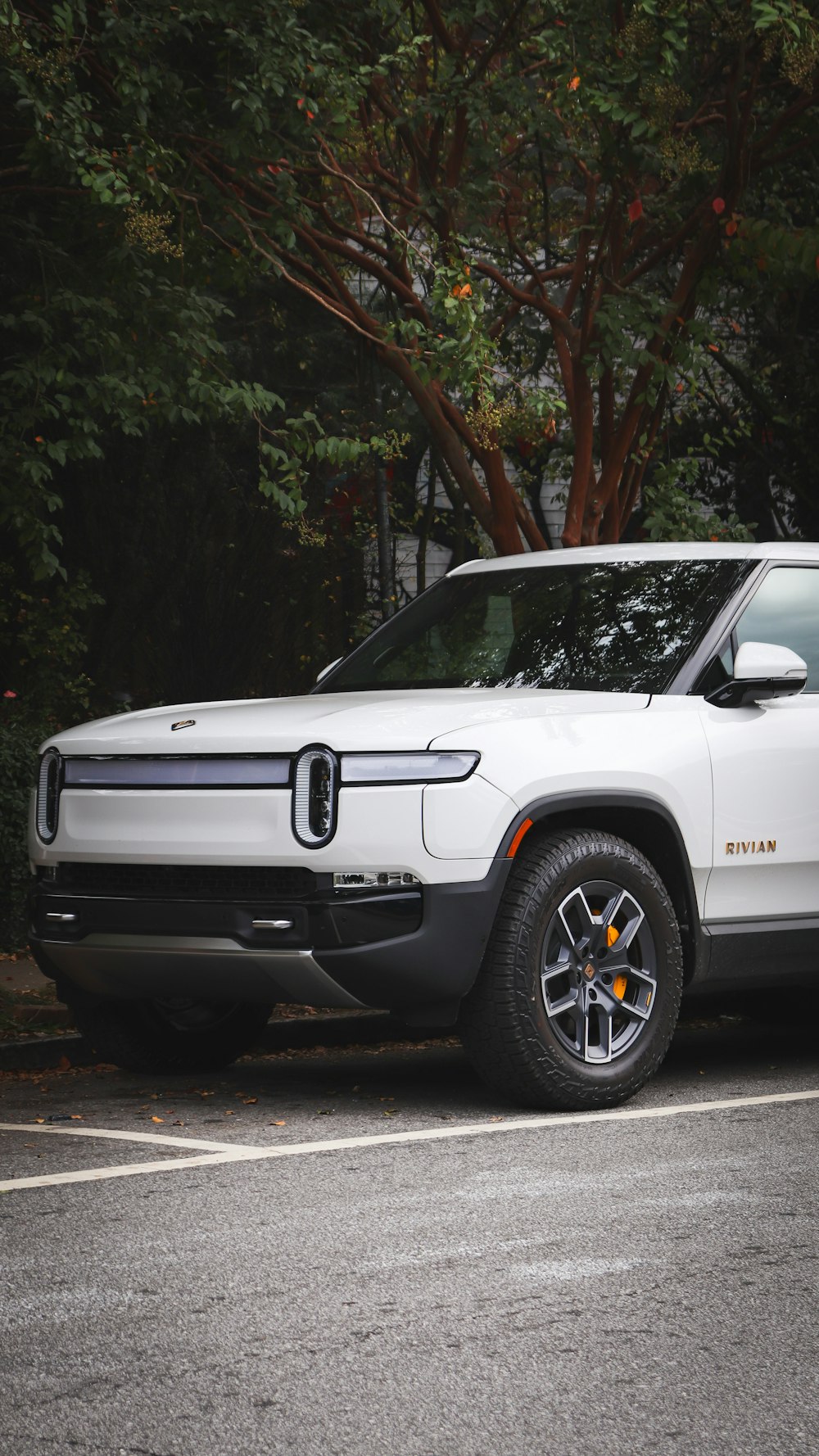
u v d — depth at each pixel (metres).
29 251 11.91
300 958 5.90
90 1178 5.29
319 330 15.78
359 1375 3.66
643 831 6.57
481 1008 6.03
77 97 9.15
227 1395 3.56
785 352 16.50
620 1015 6.37
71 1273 4.34
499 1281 4.26
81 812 6.45
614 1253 4.48
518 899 6.02
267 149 10.70
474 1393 3.56
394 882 5.88
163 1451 3.30
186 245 11.35
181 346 10.25
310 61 10.00
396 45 11.80
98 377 10.06
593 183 12.30
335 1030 8.32
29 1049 7.62
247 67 10.27
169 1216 4.85
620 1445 3.32
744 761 6.67
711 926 6.69
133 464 14.96
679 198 12.13
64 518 14.83
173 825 6.18
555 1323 3.96
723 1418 3.44
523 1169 5.37
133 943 6.27
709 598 7.02
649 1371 3.68
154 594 15.38
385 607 16.42
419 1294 4.16
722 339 15.24
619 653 6.92
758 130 12.53
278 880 6.03
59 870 6.59
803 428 17.03
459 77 11.33
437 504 18.16
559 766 6.11
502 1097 6.41
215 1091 6.88
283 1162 5.47
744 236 11.61
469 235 12.06
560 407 10.75
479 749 5.96
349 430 14.58
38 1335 3.91
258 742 6.05
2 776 10.41
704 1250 4.51
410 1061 7.73
